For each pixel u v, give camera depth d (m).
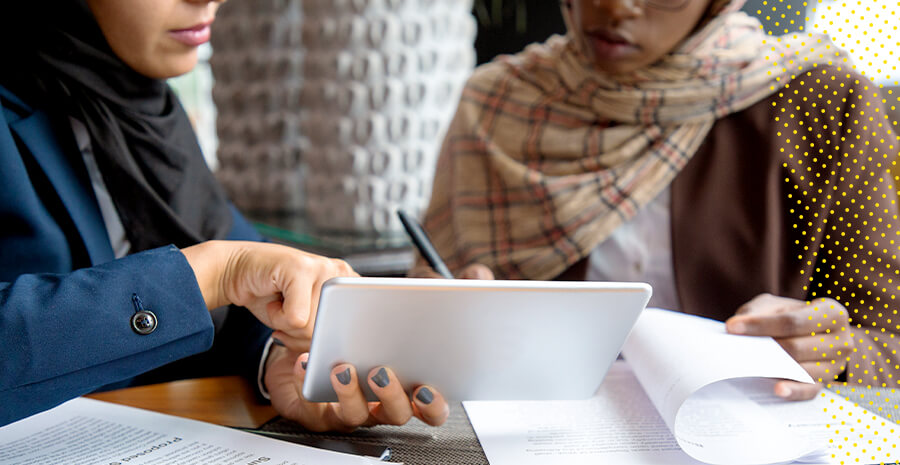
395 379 0.57
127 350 0.55
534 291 0.52
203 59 2.26
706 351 0.63
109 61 0.84
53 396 0.54
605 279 1.20
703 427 0.61
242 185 1.78
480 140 1.32
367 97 1.54
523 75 1.35
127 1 0.78
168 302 0.57
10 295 0.53
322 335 0.53
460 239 1.30
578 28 1.15
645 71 1.14
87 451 0.54
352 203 1.59
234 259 0.61
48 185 0.81
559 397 0.63
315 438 0.59
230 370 0.90
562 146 1.25
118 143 0.86
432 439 0.61
